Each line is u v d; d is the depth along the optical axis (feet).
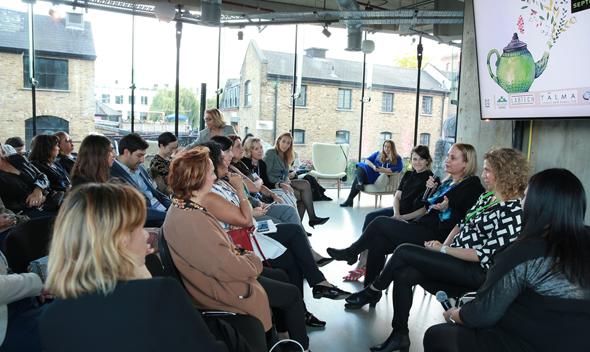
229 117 27.61
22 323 5.14
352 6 20.38
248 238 7.65
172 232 5.30
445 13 19.22
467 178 9.01
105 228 3.21
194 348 3.43
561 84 8.52
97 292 3.18
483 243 7.03
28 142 23.09
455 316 5.44
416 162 10.82
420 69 27.07
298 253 8.59
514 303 4.68
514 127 10.77
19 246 6.08
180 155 5.70
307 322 8.44
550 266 4.31
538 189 4.53
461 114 13.15
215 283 5.41
